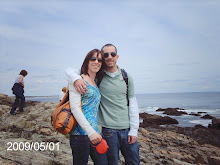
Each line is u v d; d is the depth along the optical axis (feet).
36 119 22.72
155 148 21.84
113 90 7.57
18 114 26.61
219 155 22.57
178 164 16.43
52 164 11.07
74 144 6.04
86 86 6.20
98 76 7.70
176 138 29.17
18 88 26.86
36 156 11.41
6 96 33.12
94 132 5.62
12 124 21.57
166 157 18.15
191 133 44.21
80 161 6.11
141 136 28.12
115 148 7.52
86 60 6.57
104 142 5.77
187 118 91.45
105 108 7.66
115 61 7.69
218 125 59.16
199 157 20.75
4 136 16.76
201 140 38.81
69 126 5.70
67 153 13.32
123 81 7.73
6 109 28.43
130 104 7.97
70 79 5.89
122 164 13.17
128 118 7.89
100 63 6.66
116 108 7.65
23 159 10.59
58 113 5.84
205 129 46.91
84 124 5.61
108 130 7.52
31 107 29.84
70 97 5.88
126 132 7.75
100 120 7.70
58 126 5.63
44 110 26.30
